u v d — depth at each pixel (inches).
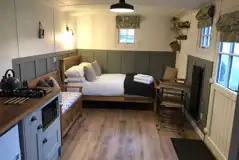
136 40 224.8
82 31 226.2
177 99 152.7
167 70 206.5
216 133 113.7
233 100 94.7
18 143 67.4
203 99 135.0
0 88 90.0
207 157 111.3
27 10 117.2
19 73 111.2
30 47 122.3
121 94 176.6
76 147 118.1
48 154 92.0
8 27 99.7
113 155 110.7
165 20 218.5
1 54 95.3
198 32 149.4
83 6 158.7
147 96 175.0
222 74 113.3
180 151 116.2
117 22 218.5
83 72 180.9
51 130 94.7
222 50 113.1
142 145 122.4
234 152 65.0
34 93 88.3
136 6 155.4
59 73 171.3
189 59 171.3
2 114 66.0
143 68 229.8
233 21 93.2
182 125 153.4
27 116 71.5
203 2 126.9
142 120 161.2
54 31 160.1
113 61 230.1
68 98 140.9
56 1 137.2
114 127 146.7
